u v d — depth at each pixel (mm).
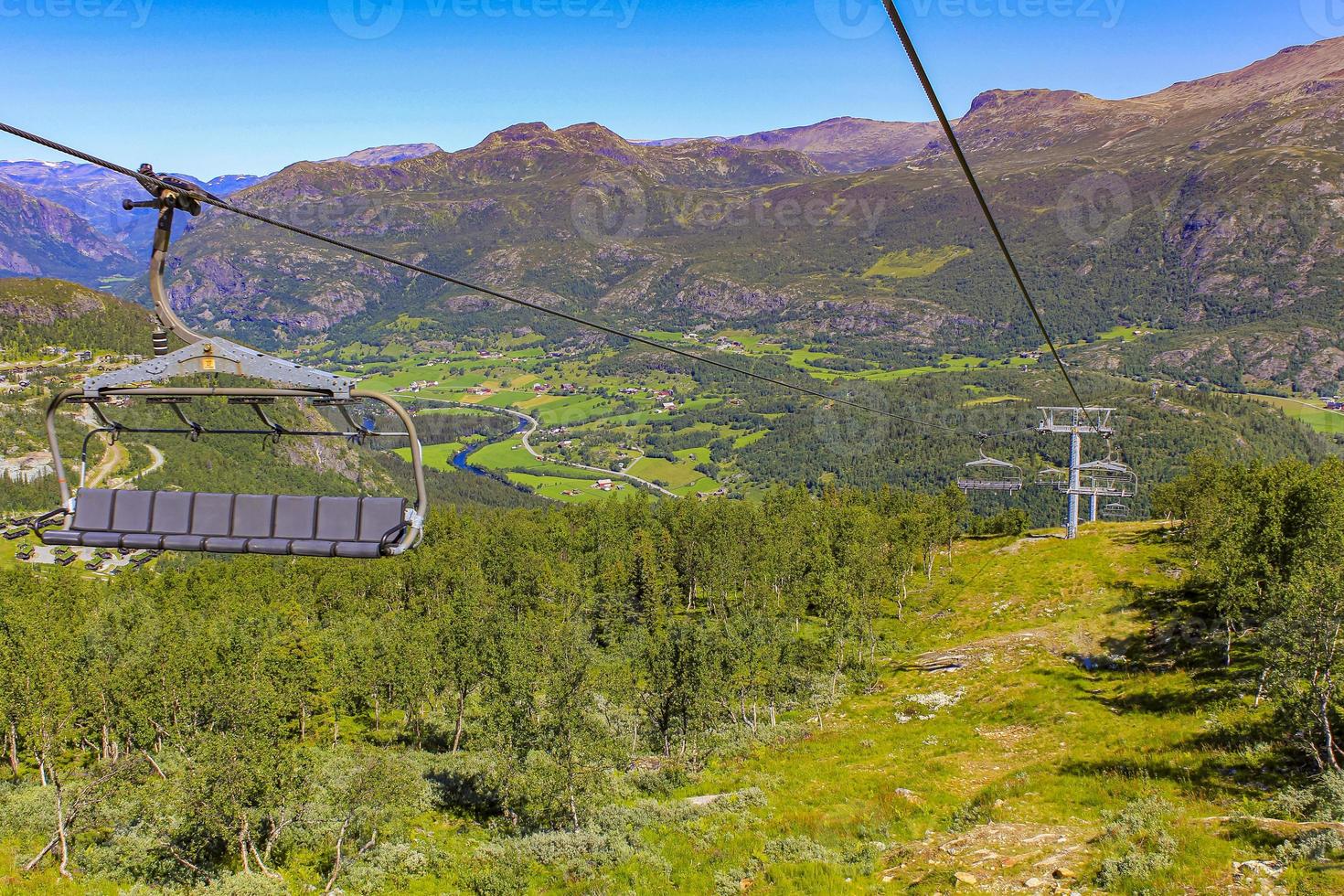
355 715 68250
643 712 49219
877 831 25312
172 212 10438
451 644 56156
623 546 104688
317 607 95000
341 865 33844
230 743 32844
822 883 20406
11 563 130750
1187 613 54969
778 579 84125
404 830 38188
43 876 29750
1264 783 24453
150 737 51938
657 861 25953
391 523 10789
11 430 184000
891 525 90312
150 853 33125
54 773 36906
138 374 10461
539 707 40250
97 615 82250
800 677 54281
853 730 44719
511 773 39500
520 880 29000
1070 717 39312
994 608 71312
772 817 29172
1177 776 26531
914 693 51344
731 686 48375
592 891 25000
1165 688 40969
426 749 57906
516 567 94312
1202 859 17141
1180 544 76188
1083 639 55531
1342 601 25297
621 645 76125
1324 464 55312
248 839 32875
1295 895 14617
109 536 11047
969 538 107375
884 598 75188
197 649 57156
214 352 10500
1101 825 22141
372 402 10531
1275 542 39656
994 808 25562
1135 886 16328
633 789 38969
